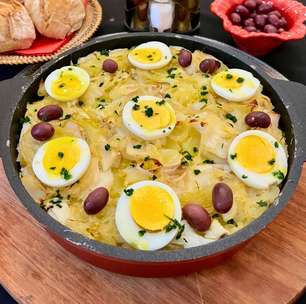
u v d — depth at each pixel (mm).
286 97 314
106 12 480
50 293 267
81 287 270
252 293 267
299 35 410
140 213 258
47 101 323
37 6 417
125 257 231
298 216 301
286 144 304
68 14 422
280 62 425
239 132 305
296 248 286
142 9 443
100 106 320
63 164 278
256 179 276
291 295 266
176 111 314
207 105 319
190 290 269
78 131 296
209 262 262
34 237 290
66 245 264
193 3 435
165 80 335
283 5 439
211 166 286
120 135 299
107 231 259
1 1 421
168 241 250
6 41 407
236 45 438
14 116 301
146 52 348
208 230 256
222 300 265
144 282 272
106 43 357
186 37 359
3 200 308
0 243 287
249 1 438
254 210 271
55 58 341
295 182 266
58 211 264
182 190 273
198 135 301
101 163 285
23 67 426
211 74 343
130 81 337
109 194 273
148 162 283
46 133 289
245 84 326
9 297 284
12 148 287
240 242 238
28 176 281
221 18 428
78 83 326
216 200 260
